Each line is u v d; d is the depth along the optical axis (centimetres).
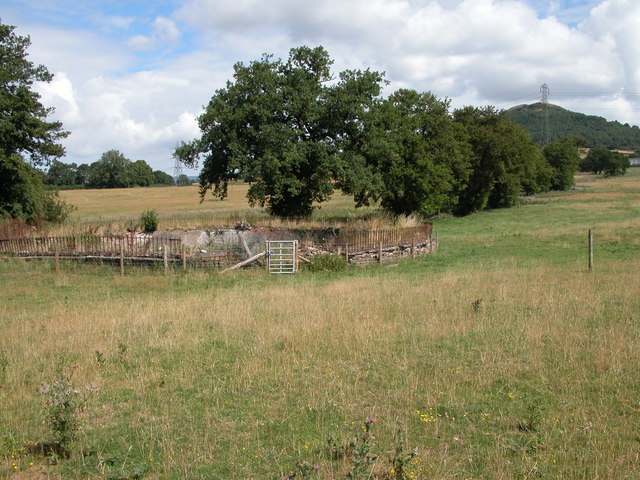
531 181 8331
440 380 802
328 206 7050
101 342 1088
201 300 1584
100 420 691
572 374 802
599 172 17462
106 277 2231
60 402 622
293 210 3653
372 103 3494
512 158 6894
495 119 6881
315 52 3456
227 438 626
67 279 2147
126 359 957
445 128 4869
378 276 2116
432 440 604
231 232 2981
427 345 992
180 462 569
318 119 3397
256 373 855
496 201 7575
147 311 1407
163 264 2359
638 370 801
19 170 3356
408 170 4425
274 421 670
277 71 3494
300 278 2192
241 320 1260
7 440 616
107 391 794
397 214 4838
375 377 820
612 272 1850
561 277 1766
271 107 3238
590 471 521
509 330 1077
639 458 544
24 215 3647
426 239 3034
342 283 1916
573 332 1026
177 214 5941
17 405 743
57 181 15125
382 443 597
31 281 2139
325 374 843
